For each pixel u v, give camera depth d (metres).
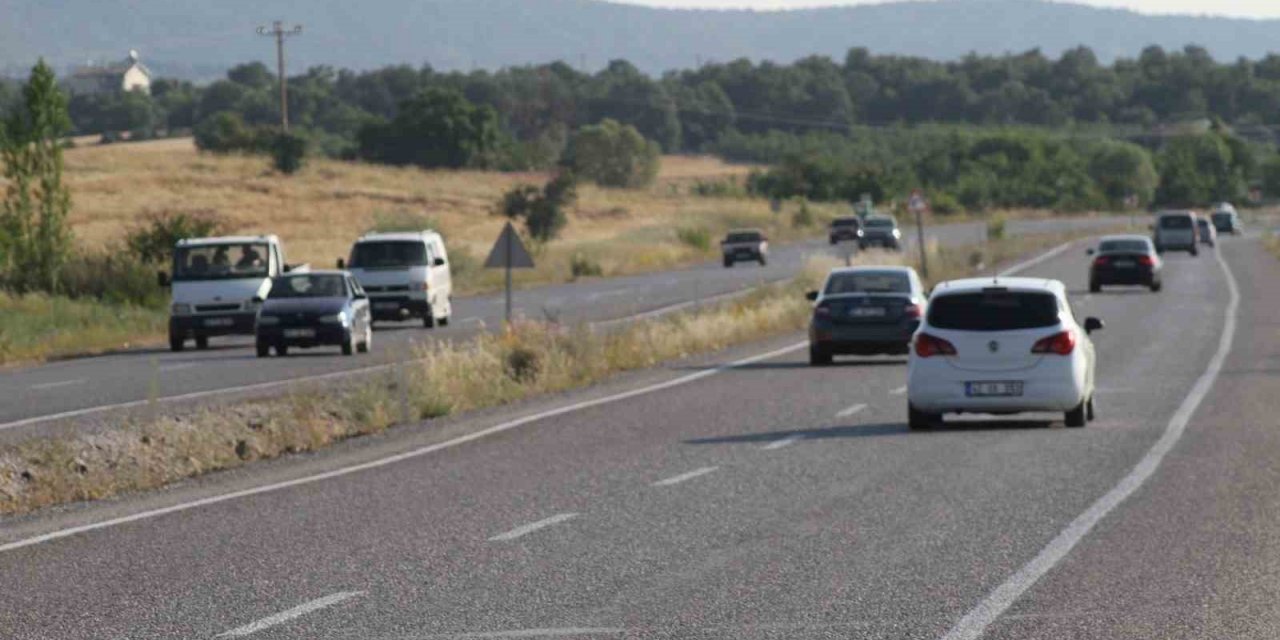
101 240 147.75
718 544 22.88
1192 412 39.59
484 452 33.91
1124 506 25.56
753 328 69.19
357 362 59.34
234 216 189.25
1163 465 30.14
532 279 124.50
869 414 40.22
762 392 46.09
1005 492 27.20
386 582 20.48
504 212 181.62
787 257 160.38
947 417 39.62
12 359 65.44
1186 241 150.12
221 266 69.94
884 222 158.50
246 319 68.50
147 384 51.47
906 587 19.75
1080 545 22.31
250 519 25.70
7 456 30.48
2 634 17.91
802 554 22.02
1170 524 23.89
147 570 21.52
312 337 62.75
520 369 48.91
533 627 17.92
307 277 65.44
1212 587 19.50
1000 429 36.72
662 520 25.00
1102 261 99.00
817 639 17.22
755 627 17.80
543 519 25.23
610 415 40.69
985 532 23.47
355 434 38.16
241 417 36.38
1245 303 87.94
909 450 33.09
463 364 45.75
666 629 17.75
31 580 20.95
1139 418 38.41
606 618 18.33
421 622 18.25
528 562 21.72
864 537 23.22
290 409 37.69
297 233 170.00
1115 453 32.00
